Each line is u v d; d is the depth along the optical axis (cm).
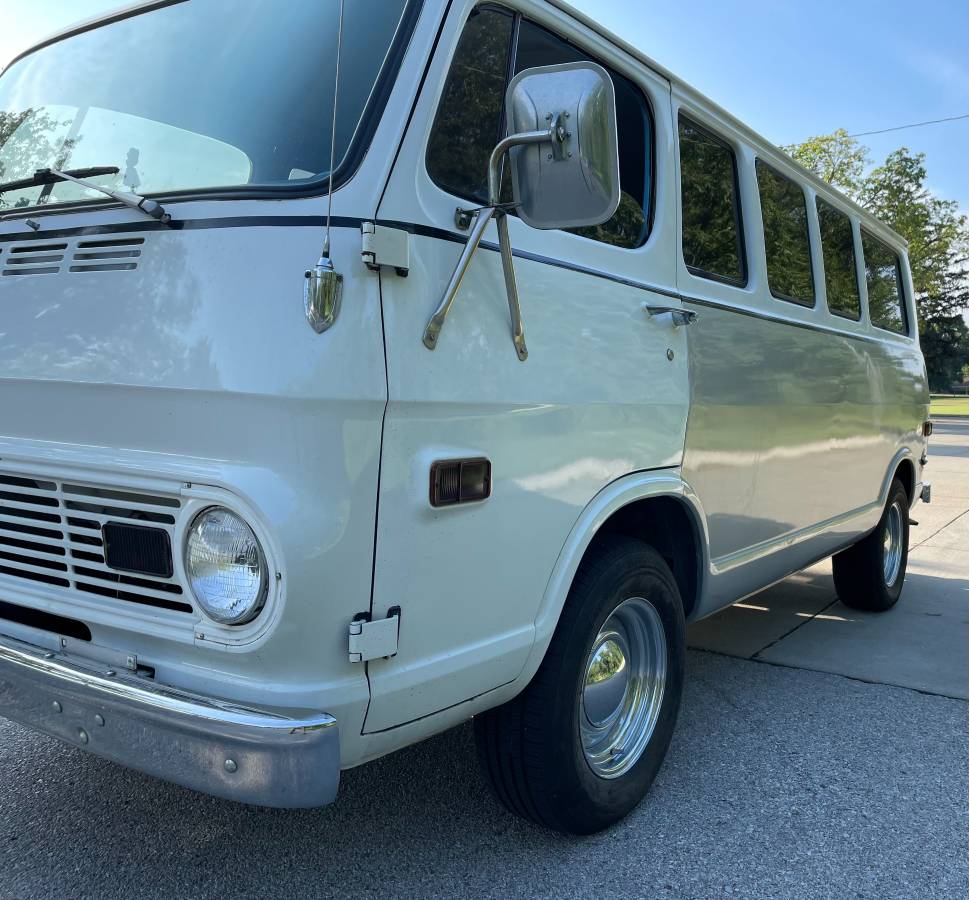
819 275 436
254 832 277
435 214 205
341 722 193
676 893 251
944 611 586
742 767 334
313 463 181
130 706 191
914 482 603
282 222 188
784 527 395
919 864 269
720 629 530
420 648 206
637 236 292
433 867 260
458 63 220
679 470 303
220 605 188
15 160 266
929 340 5750
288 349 181
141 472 195
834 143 3566
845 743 359
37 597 220
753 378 352
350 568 187
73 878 249
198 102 234
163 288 195
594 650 278
